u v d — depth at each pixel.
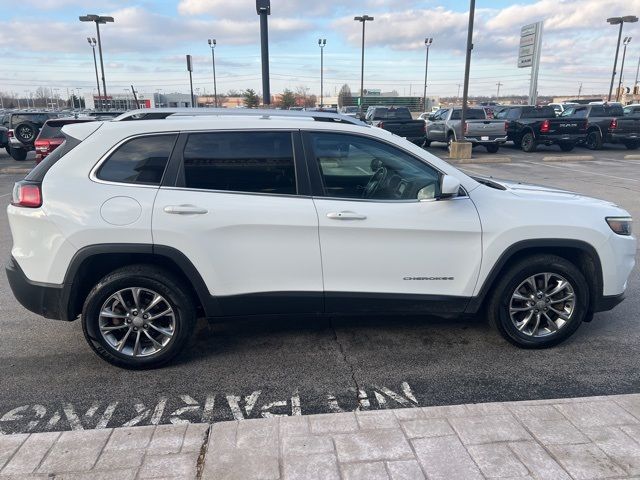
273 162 3.60
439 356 3.87
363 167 3.68
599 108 22.17
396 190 3.70
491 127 20.64
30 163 18.89
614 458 2.53
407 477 2.42
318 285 3.67
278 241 3.56
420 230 3.62
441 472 2.45
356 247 3.61
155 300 3.57
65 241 3.40
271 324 4.45
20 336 4.21
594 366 3.70
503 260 3.73
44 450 2.63
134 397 3.33
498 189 4.06
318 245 3.59
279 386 3.46
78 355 3.89
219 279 3.56
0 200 11.12
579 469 2.46
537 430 2.76
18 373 3.62
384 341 4.12
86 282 3.66
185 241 3.45
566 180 13.25
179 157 3.53
